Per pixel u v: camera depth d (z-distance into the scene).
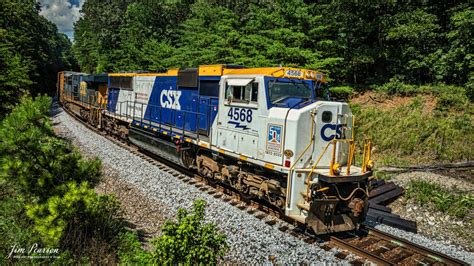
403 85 18.80
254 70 9.27
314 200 7.52
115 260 6.63
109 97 20.72
